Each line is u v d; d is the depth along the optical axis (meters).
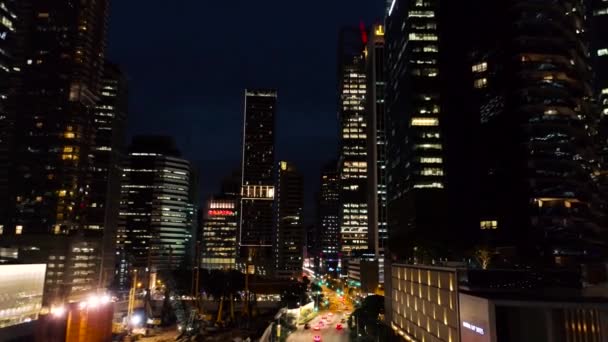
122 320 152.12
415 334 83.50
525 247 132.50
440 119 192.00
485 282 58.97
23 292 138.88
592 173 142.00
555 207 133.62
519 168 139.00
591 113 146.88
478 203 153.25
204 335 115.75
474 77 161.88
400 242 165.75
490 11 157.50
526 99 141.38
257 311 176.00
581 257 127.94
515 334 48.16
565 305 45.44
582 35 152.12
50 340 55.81
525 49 145.25
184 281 180.62
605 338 42.19
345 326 146.50
